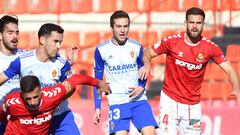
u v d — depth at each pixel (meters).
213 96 36.50
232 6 38.81
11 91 21.73
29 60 20.34
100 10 39.25
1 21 21.53
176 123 23.36
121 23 22.11
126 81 22.75
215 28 38.56
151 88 36.44
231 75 22.84
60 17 39.03
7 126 19.94
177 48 22.78
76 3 39.22
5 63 21.80
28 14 38.75
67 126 21.23
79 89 35.66
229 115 31.31
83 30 38.62
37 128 19.81
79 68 37.25
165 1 39.06
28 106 19.12
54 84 20.72
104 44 22.81
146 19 38.97
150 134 22.17
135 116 22.64
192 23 22.20
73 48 21.50
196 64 22.78
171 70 23.16
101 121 30.78
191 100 23.19
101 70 23.02
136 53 22.78
